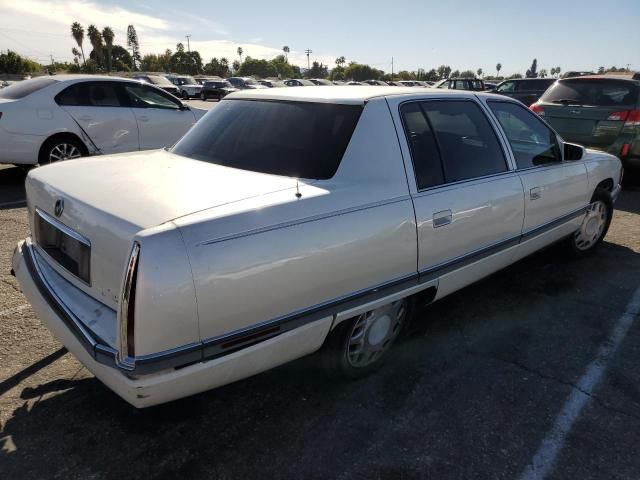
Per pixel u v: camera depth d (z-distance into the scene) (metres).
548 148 3.90
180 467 2.25
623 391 2.86
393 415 2.62
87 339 2.04
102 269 2.10
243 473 2.23
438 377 2.95
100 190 2.33
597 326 3.56
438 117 3.05
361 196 2.48
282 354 2.29
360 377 2.90
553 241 4.16
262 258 2.07
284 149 2.71
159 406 2.64
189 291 1.88
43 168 2.86
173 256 1.85
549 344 3.33
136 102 7.90
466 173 3.10
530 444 2.45
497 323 3.58
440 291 3.04
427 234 2.75
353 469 2.27
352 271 2.41
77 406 2.61
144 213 2.03
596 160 4.50
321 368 2.77
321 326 2.38
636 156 7.57
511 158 3.47
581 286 4.20
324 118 2.76
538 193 3.64
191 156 2.99
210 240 1.94
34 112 6.91
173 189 2.30
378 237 2.49
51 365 2.95
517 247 3.59
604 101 7.74
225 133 3.03
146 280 1.82
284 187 2.37
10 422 2.48
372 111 2.71
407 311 3.01
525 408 2.70
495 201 3.21
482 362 3.11
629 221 6.09
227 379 2.14
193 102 29.20
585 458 2.37
